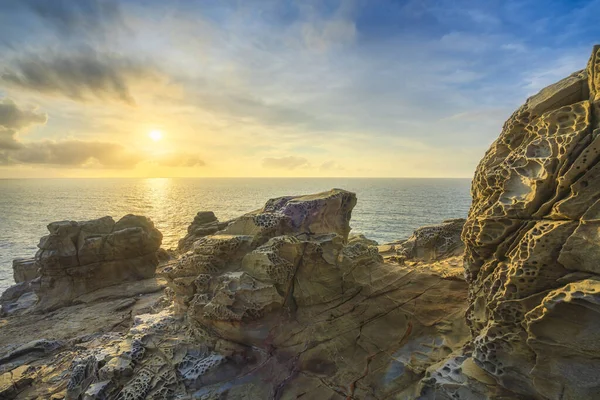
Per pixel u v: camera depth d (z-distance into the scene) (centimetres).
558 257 230
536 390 239
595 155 222
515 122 283
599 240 212
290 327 385
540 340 230
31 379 429
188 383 351
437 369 297
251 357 377
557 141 242
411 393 310
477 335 300
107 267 838
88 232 831
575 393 220
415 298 404
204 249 430
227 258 423
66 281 789
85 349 512
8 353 503
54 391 405
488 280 287
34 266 942
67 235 802
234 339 380
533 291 245
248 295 370
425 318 379
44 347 518
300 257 412
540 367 234
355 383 336
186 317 442
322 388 337
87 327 621
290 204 468
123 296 773
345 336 379
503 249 275
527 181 255
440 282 422
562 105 255
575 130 234
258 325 374
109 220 887
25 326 632
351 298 415
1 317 722
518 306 249
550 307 219
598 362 212
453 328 358
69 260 784
